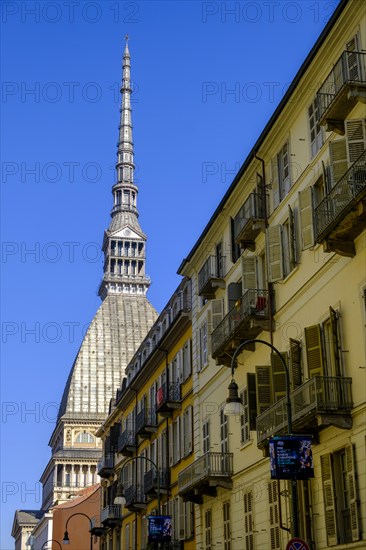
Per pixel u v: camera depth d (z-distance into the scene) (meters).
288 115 33.53
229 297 39.47
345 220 25.92
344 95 26.62
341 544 26.84
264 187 36.25
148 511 60.00
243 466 37.69
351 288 27.62
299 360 30.97
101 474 78.25
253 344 36.94
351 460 26.64
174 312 59.00
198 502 43.62
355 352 27.12
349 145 26.77
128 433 66.50
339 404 26.94
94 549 111.69
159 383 58.69
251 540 35.66
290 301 32.97
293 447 24.45
